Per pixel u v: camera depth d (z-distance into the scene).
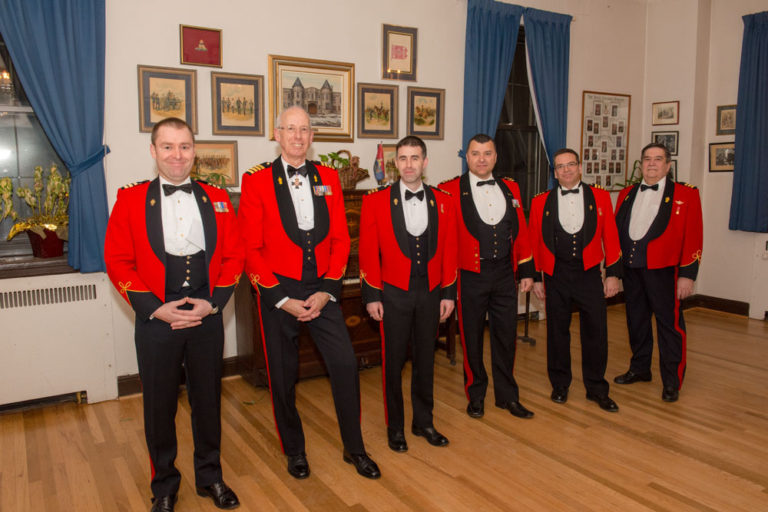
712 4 5.79
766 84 5.31
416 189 2.68
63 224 3.41
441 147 4.93
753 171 5.46
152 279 2.14
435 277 2.74
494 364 3.27
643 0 6.03
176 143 2.12
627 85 6.04
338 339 2.52
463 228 3.04
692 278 3.41
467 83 4.87
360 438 2.59
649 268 3.45
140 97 3.62
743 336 5.02
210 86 3.86
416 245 2.67
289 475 2.60
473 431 3.06
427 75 4.77
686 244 3.41
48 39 3.23
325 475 2.60
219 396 2.35
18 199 3.52
